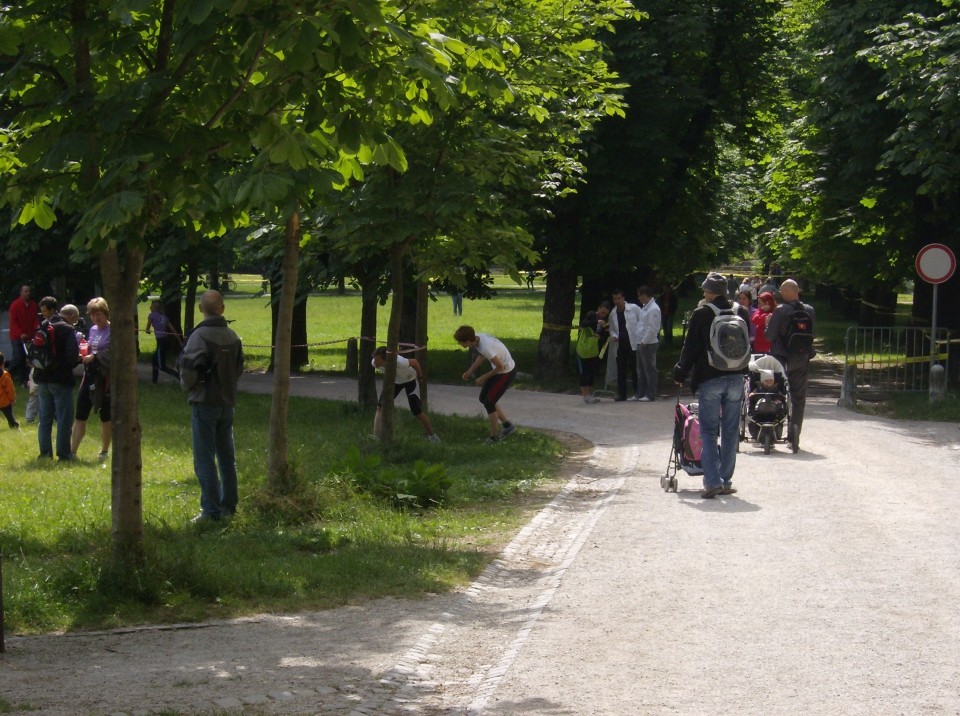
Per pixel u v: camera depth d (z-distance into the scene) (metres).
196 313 48.41
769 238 43.34
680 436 13.16
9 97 7.77
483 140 14.12
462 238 14.89
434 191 13.63
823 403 24.19
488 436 18.83
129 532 8.58
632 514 11.73
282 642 7.37
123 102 7.09
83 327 29.20
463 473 14.89
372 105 7.52
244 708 5.83
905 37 24.36
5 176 7.89
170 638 7.48
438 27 8.67
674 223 29.86
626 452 17.16
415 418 20.69
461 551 10.44
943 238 27.83
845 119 26.08
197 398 11.46
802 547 10.06
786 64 30.12
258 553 10.20
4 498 12.68
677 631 7.46
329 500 12.32
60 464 15.66
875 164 26.44
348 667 6.73
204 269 26.78
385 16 7.34
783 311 16.17
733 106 30.53
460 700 6.13
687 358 12.64
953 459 15.65
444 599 8.71
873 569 9.19
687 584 8.77
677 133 27.66
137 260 8.41
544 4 14.94
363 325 22.11
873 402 24.16
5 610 7.82
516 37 14.34
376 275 20.55
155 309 28.19
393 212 13.84
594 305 32.31
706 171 31.28
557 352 30.11
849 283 36.66
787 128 31.72
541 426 20.55
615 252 28.34
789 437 16.19
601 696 6.11
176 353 30.03
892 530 10.78
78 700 5.90
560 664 6.74
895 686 6.25
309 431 19.30
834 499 12.47
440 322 58.34
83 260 8.60
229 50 7.16
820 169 29.11
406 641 7.39
